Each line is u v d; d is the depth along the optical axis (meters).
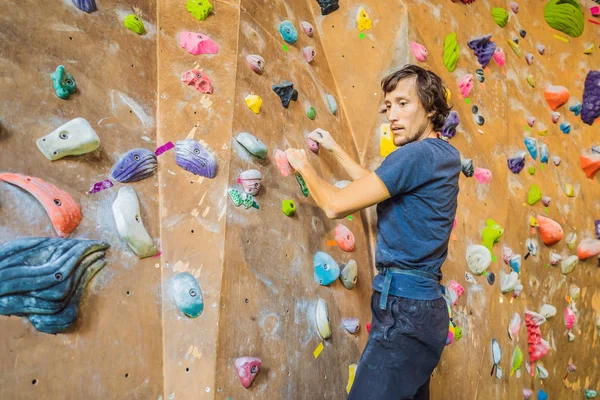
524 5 3.99
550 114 3.77
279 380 1.68
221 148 1.83
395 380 1.47
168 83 1.87
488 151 3.09
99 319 1.38
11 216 1.32
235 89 1.98
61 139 1.46
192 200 1.70
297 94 2.28
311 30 2.64
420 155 1.51
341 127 2.57
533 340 3.04
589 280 3.66
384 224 1.61
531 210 3.27
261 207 1.87
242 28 2.14
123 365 1.39
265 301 1.73
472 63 3.22
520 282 3.01
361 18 2.78
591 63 4.20
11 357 1.22
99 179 1.53
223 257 1.65
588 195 3.82
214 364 1.52
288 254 1.89
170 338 1.50
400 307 1.52
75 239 1.40
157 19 1.99
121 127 1.66
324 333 1.88
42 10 1.61
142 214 1.58
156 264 1.56
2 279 1.24
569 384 3.38
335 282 2.06
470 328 2.55
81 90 1.60
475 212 2.82
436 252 1.58
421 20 2.92
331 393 1.86
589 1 4.36
